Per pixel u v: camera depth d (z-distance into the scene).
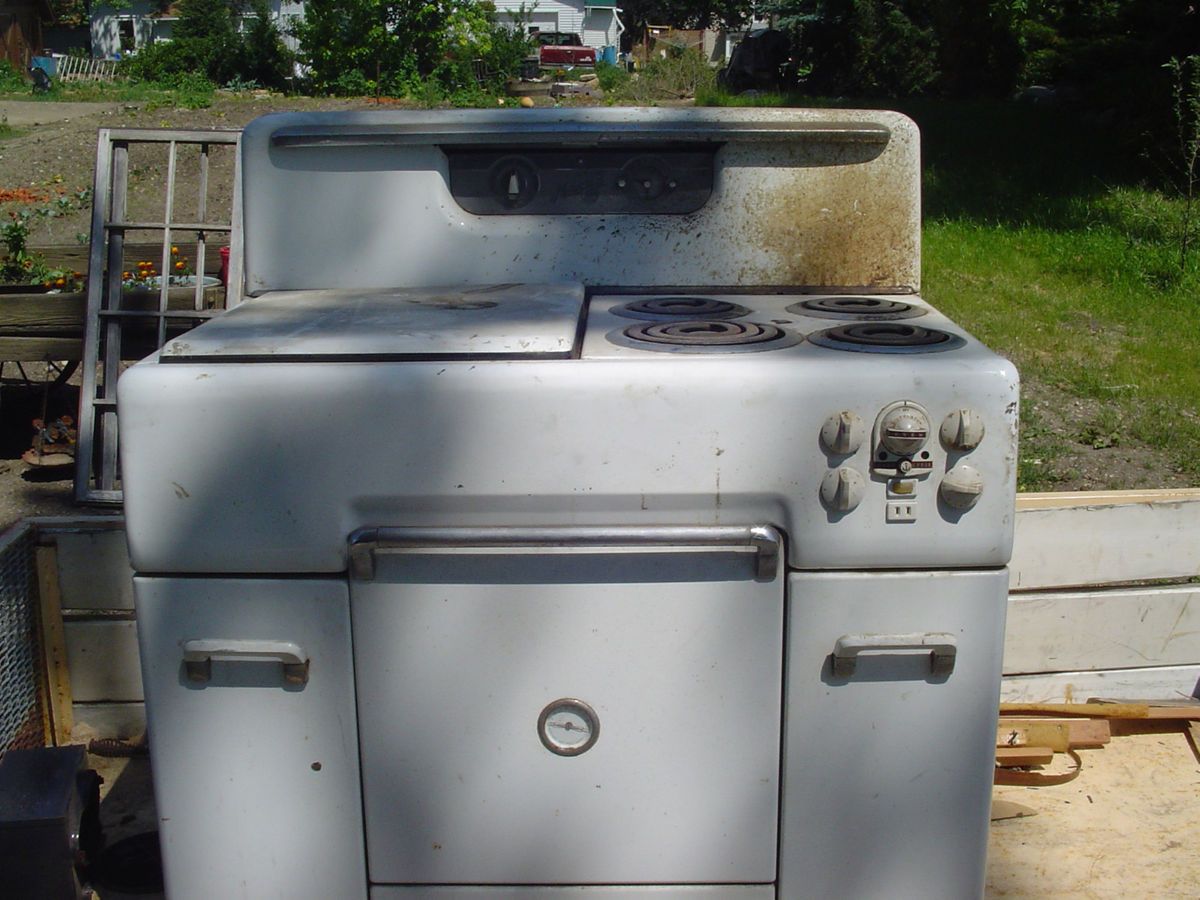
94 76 28.70
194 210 9.40
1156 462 4.96
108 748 3.07
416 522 1.68
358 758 1.78
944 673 1.73
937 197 10.09
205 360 1.68
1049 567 3.15
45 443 5.05
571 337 1.72
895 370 1.63
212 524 1.69
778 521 1.67
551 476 1.65
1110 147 11.79
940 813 1.79
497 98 19.31
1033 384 5.87
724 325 1.90
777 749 1.77
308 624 1.73
